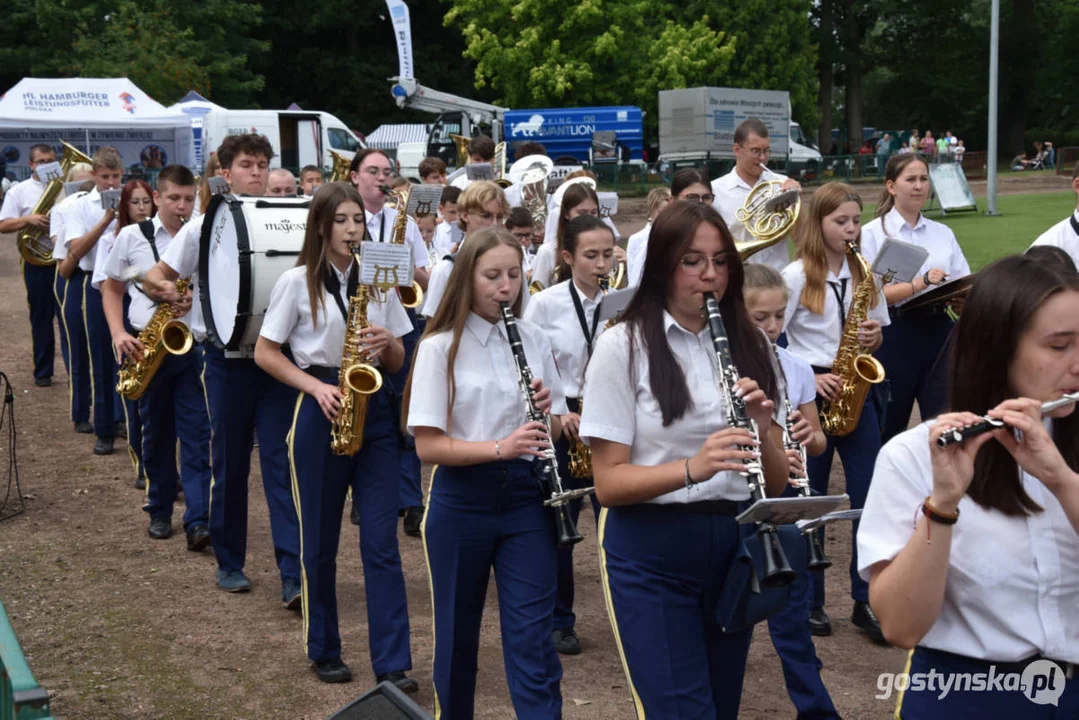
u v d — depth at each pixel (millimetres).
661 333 3189
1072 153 38500
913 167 6289
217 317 5590
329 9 48344
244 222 5336
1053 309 2318
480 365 4016
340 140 29047
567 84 35469
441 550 3914
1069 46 53219
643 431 3199
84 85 28422
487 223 6562
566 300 5258
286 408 5617
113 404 8844
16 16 41406
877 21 57094
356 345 4766
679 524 3162
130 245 6590
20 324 14625
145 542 6824
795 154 36188
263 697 4773
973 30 55312
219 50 43344
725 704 3338
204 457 6750
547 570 3902
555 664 3865
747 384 3053
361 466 4855
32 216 10516
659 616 3162
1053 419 2477
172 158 29828
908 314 6301
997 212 25156
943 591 2387
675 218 3164
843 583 6309
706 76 38031
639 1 36938
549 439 3891
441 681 3961
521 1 36094
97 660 5105
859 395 5320
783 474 3338
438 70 49344
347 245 4812
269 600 5926
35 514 7328
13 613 5637
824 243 5484
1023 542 2430
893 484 2510
